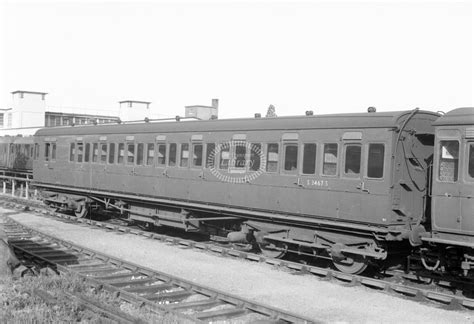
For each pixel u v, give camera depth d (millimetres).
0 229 11188
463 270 11281
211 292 10062
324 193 12758
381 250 11953
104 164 20203
